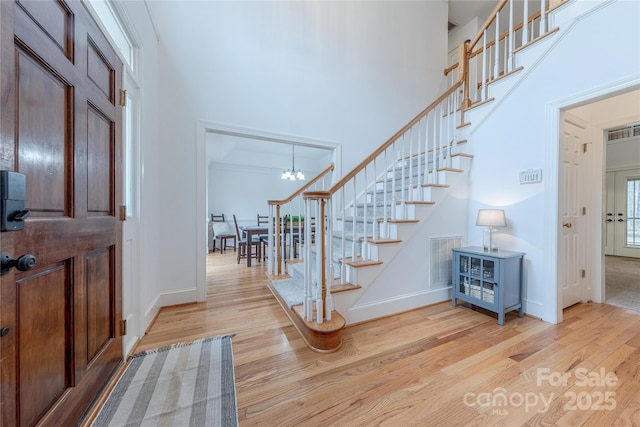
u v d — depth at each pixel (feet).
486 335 6.36
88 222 3.90
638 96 7.71
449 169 8.71
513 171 7.86
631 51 5.62
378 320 7.27
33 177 2.81
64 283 3.40
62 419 3.30
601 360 5.25
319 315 5.81
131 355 5.50
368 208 10.70
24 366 2.70
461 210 8.99
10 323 2.48
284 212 23.02
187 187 8.68
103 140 4.45
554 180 6.93
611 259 16.84
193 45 8.78
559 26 6.83
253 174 23.66
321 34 11.07
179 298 8.51
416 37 13.56
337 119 11.38
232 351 5.70
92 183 4.06
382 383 4.64
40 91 2.91
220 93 9.16
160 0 8.32
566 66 6.70
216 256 18.11
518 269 7.36
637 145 17.08
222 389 4.49
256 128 9.75
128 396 4.30
